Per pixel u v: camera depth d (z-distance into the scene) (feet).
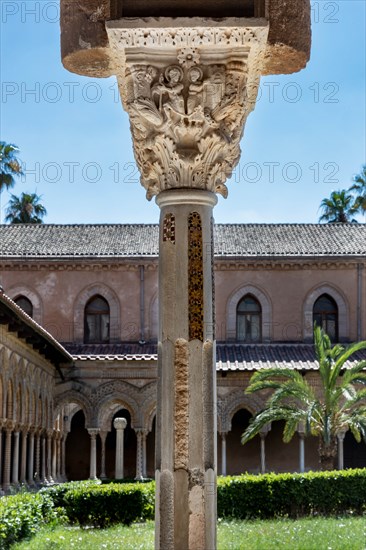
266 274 128.77
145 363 118.32
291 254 127.65
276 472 126.21
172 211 26.84
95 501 66.03
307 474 75.92
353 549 45.85
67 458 134.31
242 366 117.08
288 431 95.81
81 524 66.13
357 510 75.41
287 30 26.37
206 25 25.53
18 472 97.45
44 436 112.57
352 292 127.95
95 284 128.47
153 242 133.80
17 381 94.38
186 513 25.09
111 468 134.21
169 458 25.40
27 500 56.59
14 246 131.13
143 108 26.18
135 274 128.88
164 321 26.32
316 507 74.18
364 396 95.45
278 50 26.63
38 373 107.14
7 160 171.22
